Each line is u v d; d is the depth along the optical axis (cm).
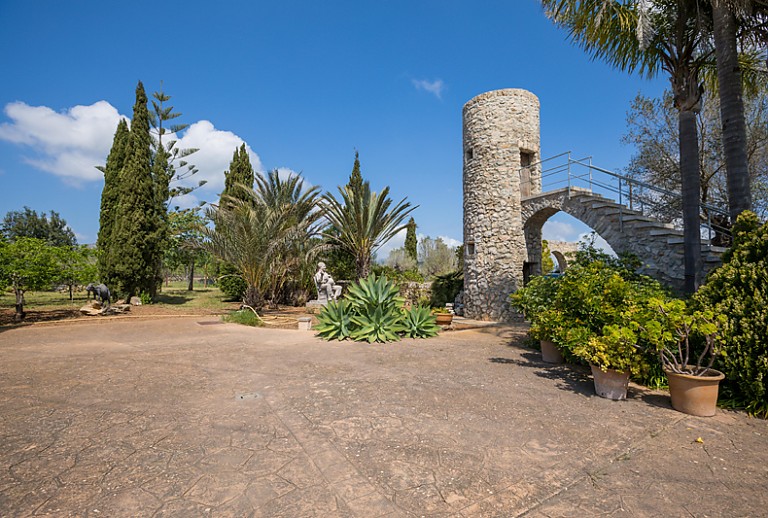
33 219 3719
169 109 2627
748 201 622
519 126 1377
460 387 470
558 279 692
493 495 240
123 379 512
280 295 1978
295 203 1825
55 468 271
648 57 827
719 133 1173
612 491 246
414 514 221
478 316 1395
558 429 343
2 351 713
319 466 275
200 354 684
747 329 392
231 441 317
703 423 361
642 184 976
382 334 819
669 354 432
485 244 1384
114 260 1625
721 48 645
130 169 1677
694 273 717
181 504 228
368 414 379
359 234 1730
